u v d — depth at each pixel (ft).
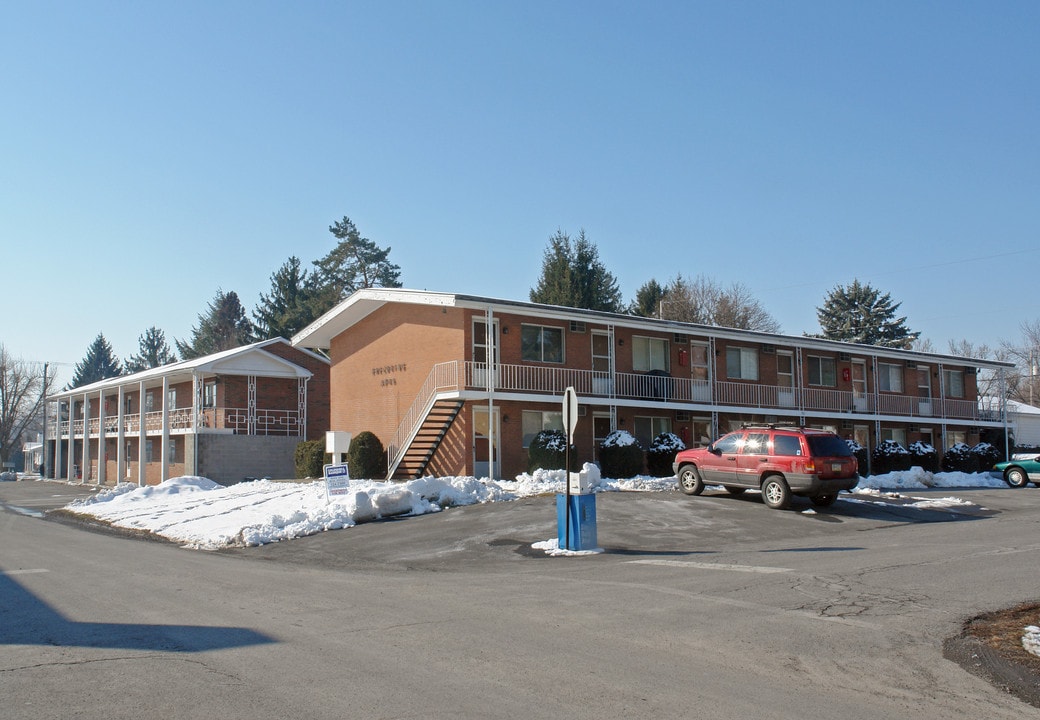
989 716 21.22
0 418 264.52
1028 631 29.55
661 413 115.14
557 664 24.91
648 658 25.71
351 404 117.91
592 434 107.55
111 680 23.24
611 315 107.86
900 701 22.17
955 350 290.15
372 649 26.68
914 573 41.16
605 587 38.34
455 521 65.10
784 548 51.70
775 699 21.95
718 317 241.14
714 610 32.76
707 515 66.18
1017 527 62.85
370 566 49.34
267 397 143.64
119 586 40.11
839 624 30.48
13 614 33.17
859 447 123.24
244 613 32.86
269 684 22.75
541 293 208.54
